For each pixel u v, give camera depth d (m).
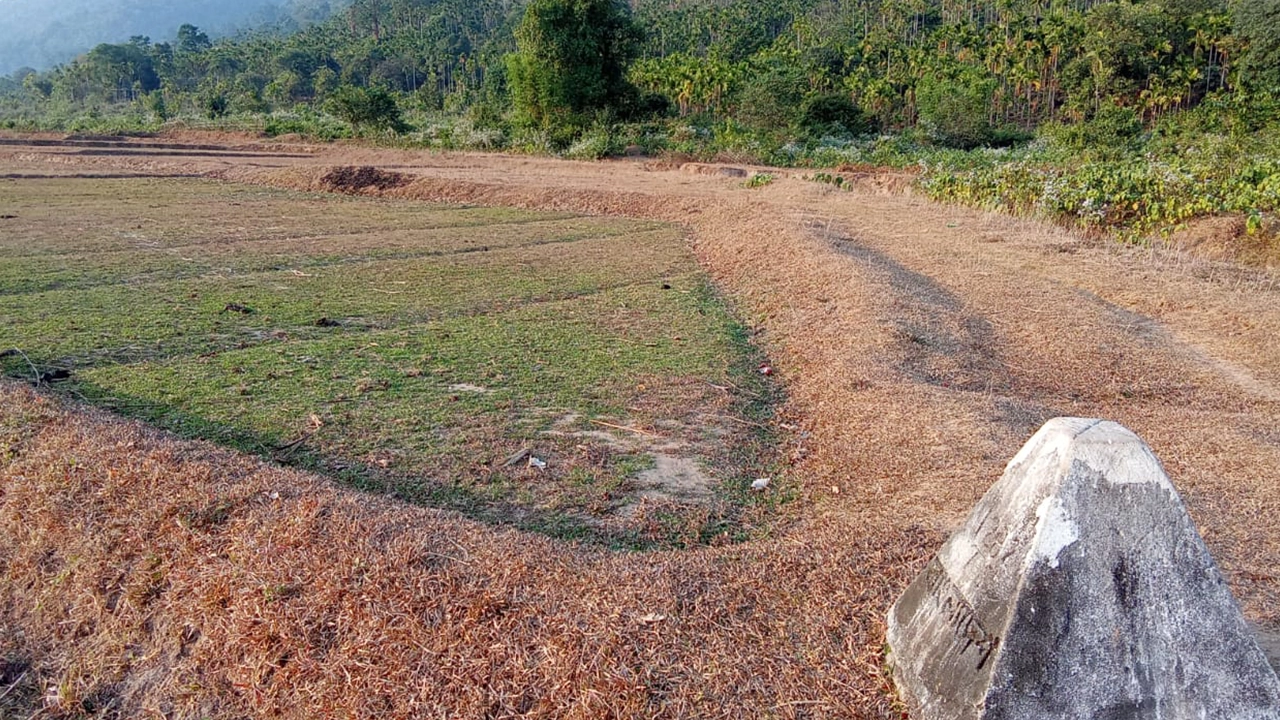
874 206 17.48
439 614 3.45
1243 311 9.68
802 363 8.18
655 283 11.96
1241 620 2.52
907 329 8.62
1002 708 2.45
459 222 17.72
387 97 38.06
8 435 5.43
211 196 21.19
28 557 4.41
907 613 3.03
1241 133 22.92
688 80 44.84
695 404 7.09
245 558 3.94
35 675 3.96
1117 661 2.45
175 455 5.07
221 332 9.04
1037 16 57.53
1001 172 18.11
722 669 3.12
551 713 2.99
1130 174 15.53
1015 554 2.55
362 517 4.25
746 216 15.92
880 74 49.50
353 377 7.57
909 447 5.80
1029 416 6.48
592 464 5.85
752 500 5.46
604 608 3.46
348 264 13.12
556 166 28.14
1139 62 40.69
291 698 3.34
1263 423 6.51
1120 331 9.05
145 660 3.82
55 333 8.83
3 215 16.91
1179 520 2.49
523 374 7.75
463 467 5.73
